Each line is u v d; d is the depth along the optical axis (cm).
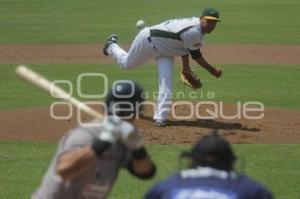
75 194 1245
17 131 2927
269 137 2859
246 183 1042
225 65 4847
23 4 9725
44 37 6306
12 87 3994
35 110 3319
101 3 9794
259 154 2606
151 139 2791
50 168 1260
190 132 2909
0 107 3441
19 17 8006
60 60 5050
